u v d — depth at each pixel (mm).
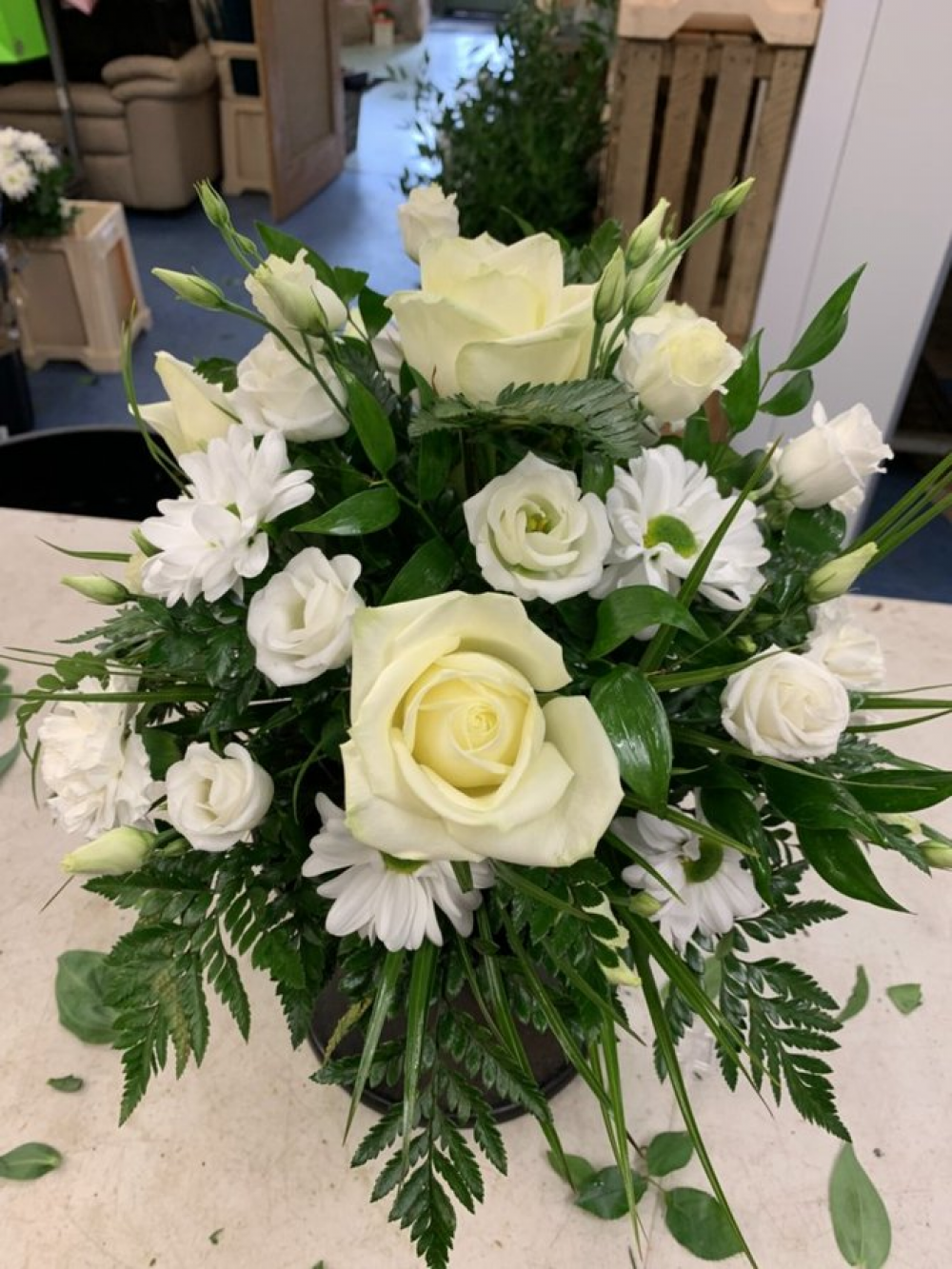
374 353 462
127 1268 516
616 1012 408
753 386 461
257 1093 587
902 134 1454
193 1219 535
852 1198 545
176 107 3225
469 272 391
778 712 382
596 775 343
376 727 324
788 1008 460
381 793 324
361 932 416
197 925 417
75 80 3277
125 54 3227
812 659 446
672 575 424
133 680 470
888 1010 637
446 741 333
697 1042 542
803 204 1536
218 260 3109
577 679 410
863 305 1612
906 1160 568
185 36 3328
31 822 728
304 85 3348
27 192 2275
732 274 1629
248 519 373
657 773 368
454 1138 421
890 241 1548
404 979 429
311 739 413
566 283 516
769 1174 561
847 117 1450
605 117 2012
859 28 1377
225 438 422
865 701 460
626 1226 539
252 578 414
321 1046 588
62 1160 555
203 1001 408
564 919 380
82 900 679
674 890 400
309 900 428
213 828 385
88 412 2428
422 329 387
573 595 397
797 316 1645
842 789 419
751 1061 424
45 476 1040
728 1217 387
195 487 404
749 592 423
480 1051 413
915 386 2293
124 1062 400
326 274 484
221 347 2652
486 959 415
